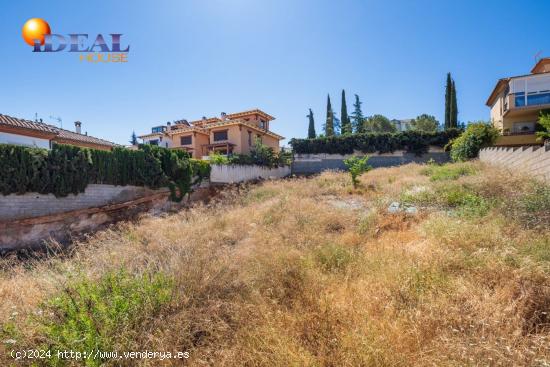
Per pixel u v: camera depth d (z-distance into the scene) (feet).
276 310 7.95
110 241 16.25
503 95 49.42
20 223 24.81
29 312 7.36
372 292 8.45
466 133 41.32
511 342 5.76
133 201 34.01
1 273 14.55
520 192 14.64
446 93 73.72
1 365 6.11
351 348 6.05
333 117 109.50
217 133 75.61
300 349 6.08
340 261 11.15
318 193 30.37
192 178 43.24
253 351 6.34
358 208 22.07
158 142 91.09
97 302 7.19
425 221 15.14
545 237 9.98
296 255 11.59
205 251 11.90
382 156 58.80
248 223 20.20
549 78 43.01
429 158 55.88
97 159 31.91
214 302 8.29
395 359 5.59
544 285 7.25
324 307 7.73
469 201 17.53
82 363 6.07
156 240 15.64
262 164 58.18
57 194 28.12
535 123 47.14
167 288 8.61
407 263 9.69
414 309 7.29
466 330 6.42
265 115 86.53
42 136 36.99
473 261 9.09
